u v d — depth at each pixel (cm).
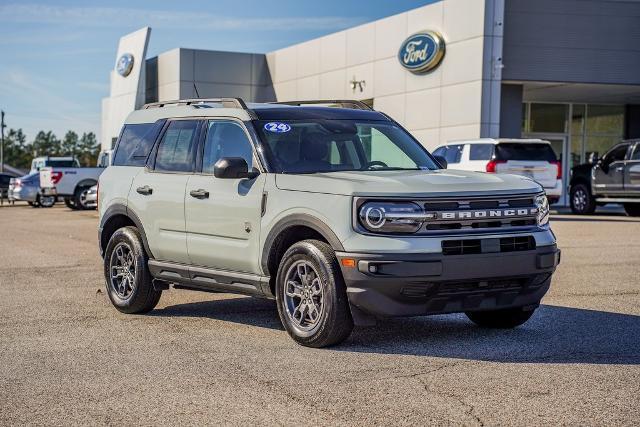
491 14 2712
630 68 2858
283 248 698
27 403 521
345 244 629
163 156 822
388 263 615
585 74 2839
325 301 643
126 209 841
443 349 655
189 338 712
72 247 1561
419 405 501
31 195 3497
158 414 494
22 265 1263
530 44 2812
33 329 760
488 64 2720
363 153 753
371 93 3275
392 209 623
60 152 17625
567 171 3319
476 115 2742
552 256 669
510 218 655
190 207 766
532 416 478
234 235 725
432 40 2889
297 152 725
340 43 3481
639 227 1845
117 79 4688
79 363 625
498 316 731
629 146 2262
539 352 642
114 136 4747
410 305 632
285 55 3922
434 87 2934
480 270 633
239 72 4072
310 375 577
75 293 981
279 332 733
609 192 2314
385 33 3178
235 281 734
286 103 821
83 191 3150
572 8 2819
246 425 471
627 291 952
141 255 823
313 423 471
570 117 3322
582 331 725
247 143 737
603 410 489
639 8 2853
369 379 564
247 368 600
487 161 2050
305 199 663
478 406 498
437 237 626
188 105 841
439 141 2914
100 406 512
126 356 646
